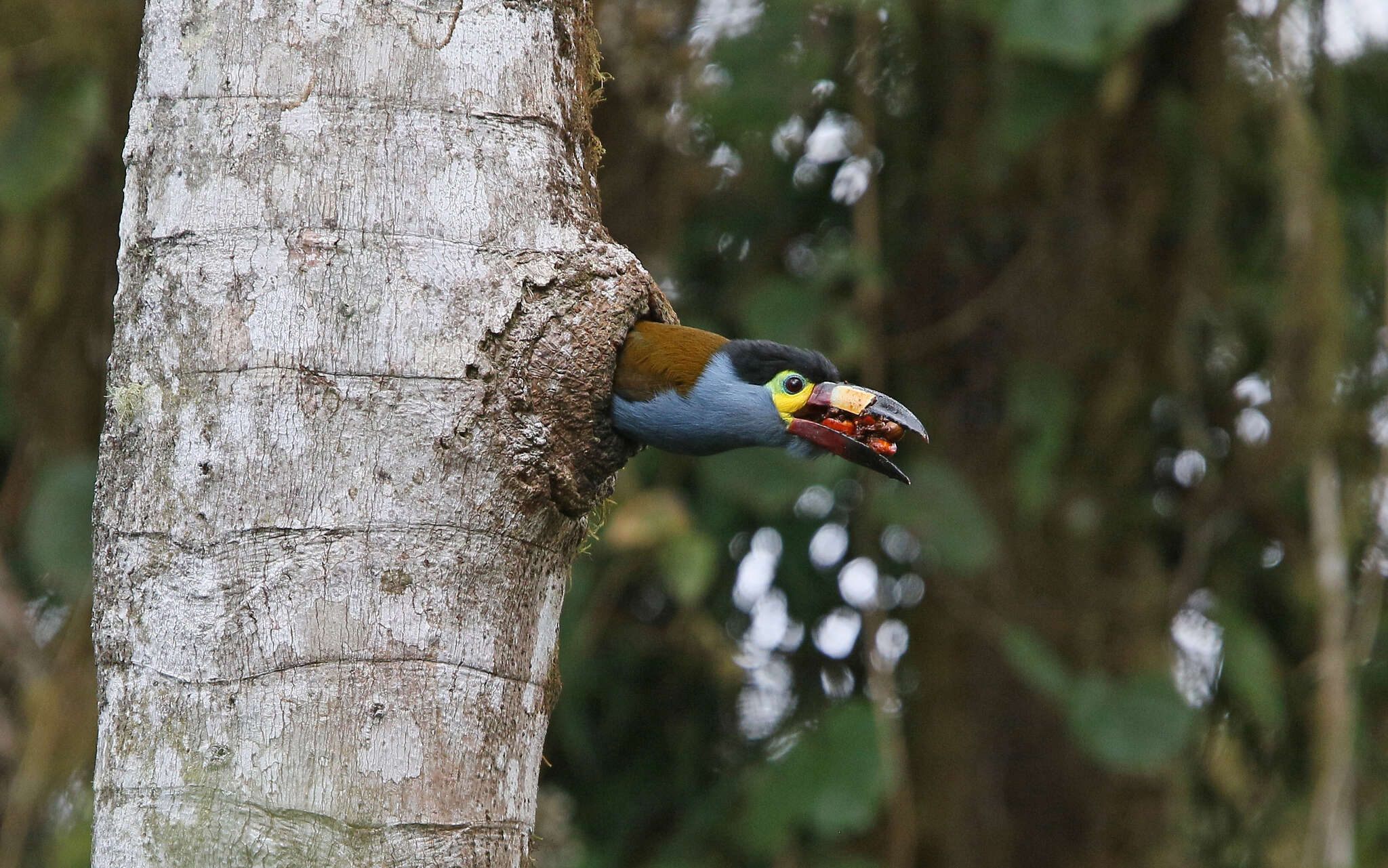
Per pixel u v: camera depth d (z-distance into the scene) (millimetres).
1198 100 11539
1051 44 10000
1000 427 12203
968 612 11977
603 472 6129
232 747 4852
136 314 5211
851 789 10539
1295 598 12289
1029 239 11969
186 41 5277
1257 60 11664
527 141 5453
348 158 5129
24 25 10859
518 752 5273
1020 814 12195
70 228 11383
